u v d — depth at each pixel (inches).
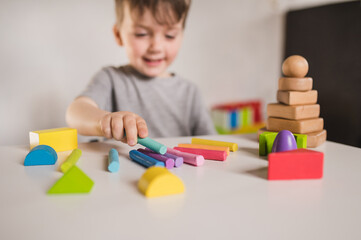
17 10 54.7
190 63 73.2
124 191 12.8
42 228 9.7
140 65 48.6
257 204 11.8
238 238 9.3
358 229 10.0
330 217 10.8
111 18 62.5
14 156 18.5
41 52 57.4
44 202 11.7
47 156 16.6
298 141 20.1
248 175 15.2
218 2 74.6
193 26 72.1
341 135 63.1
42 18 56.7
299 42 76.7
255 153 19.7
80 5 59.4
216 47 76.2
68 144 20.2
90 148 20.8
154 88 50.1
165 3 46.1
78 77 61.1
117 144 22.2
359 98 60.9
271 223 10.3
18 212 10.8
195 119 54.6
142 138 18.8
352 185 14.0
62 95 60.1
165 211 11.0
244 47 80.1
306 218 10.7
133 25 47.1
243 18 78.7
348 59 63.3
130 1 46.3
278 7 82.8
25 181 14.0
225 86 79.0
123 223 10.1
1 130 56.1
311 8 72.6
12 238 9.1
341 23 65.2
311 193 13.0
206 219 10.4
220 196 12.5
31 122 58.2
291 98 22.7
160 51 48.4
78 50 60.4
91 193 12.6
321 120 23.4
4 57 54.8
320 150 20.7
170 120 51.6
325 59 68.8
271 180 14.5
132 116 20.3
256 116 78.8
